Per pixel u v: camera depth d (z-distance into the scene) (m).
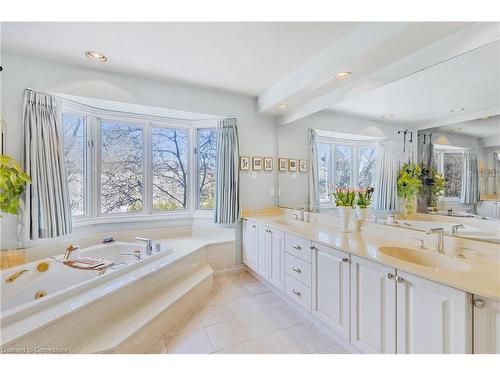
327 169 2.68
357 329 1.59
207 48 2.10
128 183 3.21
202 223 3.49
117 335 1.57
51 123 2.36
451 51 1.50
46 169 2.31
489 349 1.03
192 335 1.92
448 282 1.11
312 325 2.07
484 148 1.43
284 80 2.72
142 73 2.62
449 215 1.61
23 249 2.21
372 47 1.64
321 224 2.70
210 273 2.74
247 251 3.24
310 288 2.03
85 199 2.93
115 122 3.13
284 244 2.41
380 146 2.08
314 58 2.22
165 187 3.44
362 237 2.02
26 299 1.92
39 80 2.29
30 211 2.21
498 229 1.38
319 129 2.77
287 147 3.35
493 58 1.36
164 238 3.34
